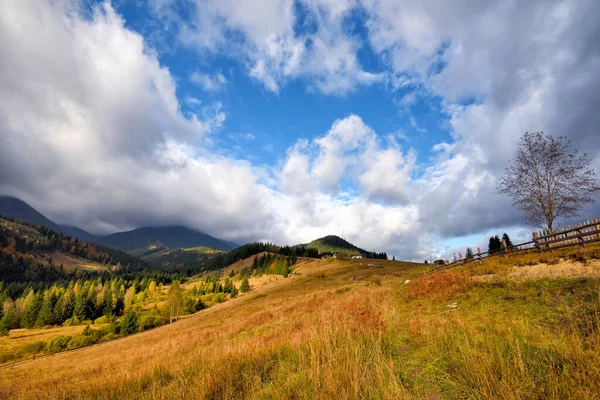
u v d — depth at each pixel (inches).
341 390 182.5
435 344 259.3
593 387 140.9
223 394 226.1
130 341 1406.3
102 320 3216.0
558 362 178.5
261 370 276.2
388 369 196.1
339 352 248.4
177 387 256.2
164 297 4594.0
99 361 833.5
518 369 173.9
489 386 156.6
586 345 193.5
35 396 413.4
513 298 392.5
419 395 174.1
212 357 354.0
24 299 4375.0
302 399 189.2
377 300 666.8
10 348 1948.8
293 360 277.6
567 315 265.6
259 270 5792.3
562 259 521.3
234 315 1334.9
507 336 227.1
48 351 1788.9
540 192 825.5
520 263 597.9
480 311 372.8
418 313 460.4
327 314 502.6
